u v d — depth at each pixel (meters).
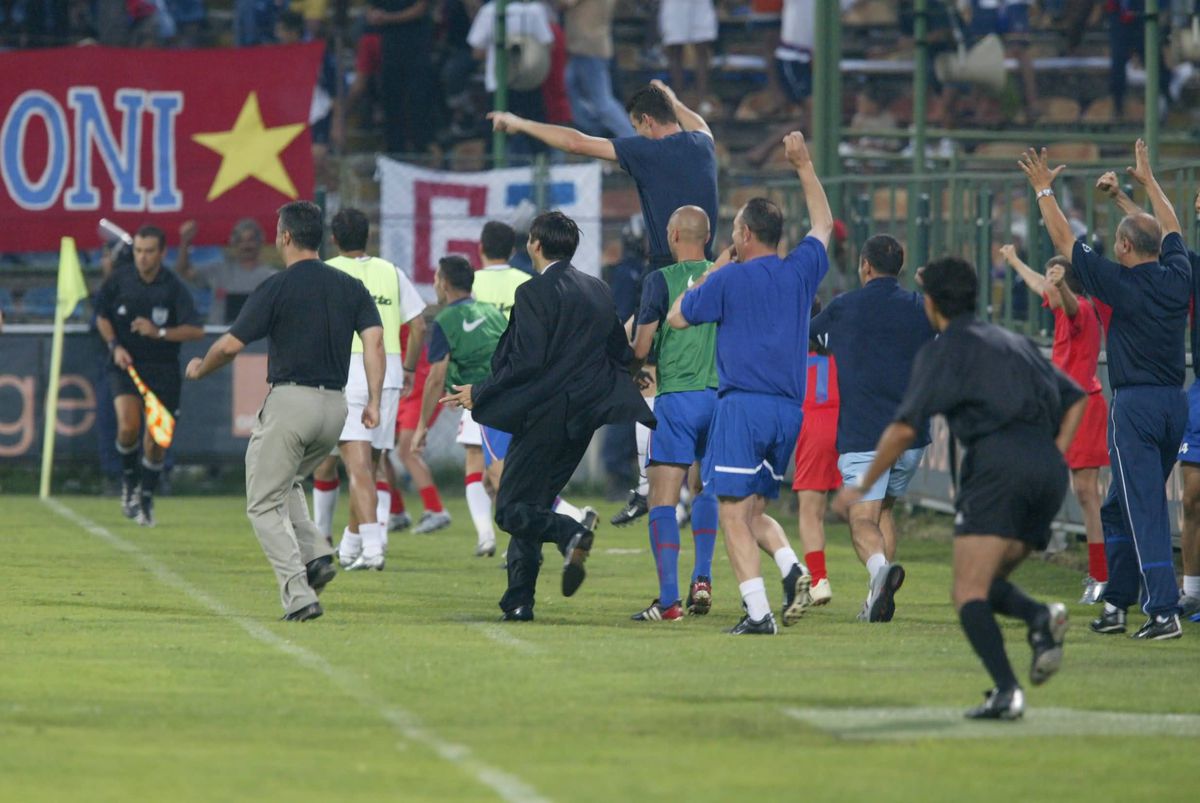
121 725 24.23
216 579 42.28
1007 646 32.31
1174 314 33.75
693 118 38.25
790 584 34.19
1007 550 24.72
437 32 83.19
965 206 57.00
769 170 81.75
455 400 34.69
